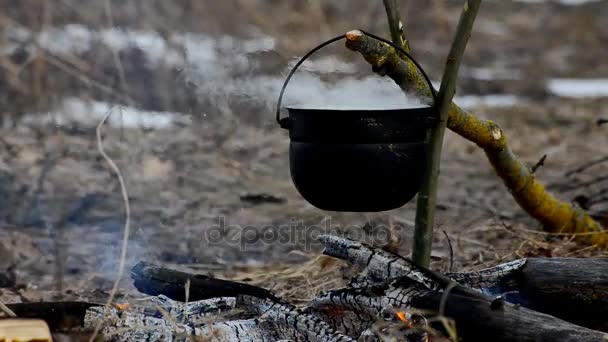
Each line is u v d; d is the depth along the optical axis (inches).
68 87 710.5
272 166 629.9
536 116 860.0
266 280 387.5
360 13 1021.2
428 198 307.4
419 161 288.4
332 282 364.2
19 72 666.8
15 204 494.6
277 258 435.2
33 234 452.1
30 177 542.9
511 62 1131.3
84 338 262.5
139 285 302.2
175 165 598.9
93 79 720.3
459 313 248.7
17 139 628.4
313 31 940.0
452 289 255.4
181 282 294.7
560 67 1116.5
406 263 270.8
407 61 312.2
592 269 286.0
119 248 438.0
